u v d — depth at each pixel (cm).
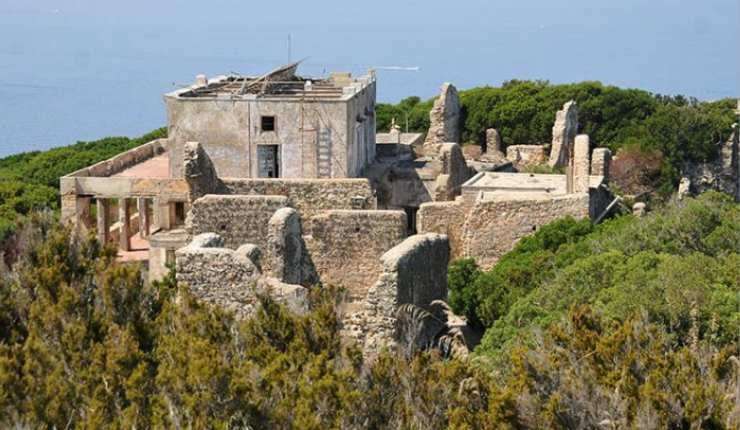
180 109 14350
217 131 14375
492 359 7438
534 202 12788
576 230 12012
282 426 5709
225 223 9931
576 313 6931
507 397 5991
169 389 5781
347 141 14438
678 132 19300
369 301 7462
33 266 7412
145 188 13575
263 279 7431
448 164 15225
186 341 6191
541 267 10356
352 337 7400
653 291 7862
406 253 7644
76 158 18812
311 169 14412
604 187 13888
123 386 5953
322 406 5816
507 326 8525
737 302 7688
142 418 5675
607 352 6412
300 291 7375
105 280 6819
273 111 14350
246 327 6512
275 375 5938
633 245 10312
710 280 8356
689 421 5991
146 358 6238
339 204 10956
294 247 8644
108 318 6681
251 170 14400
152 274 11775
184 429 5544
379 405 5938
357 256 9212
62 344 6334
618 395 6047
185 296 6812
